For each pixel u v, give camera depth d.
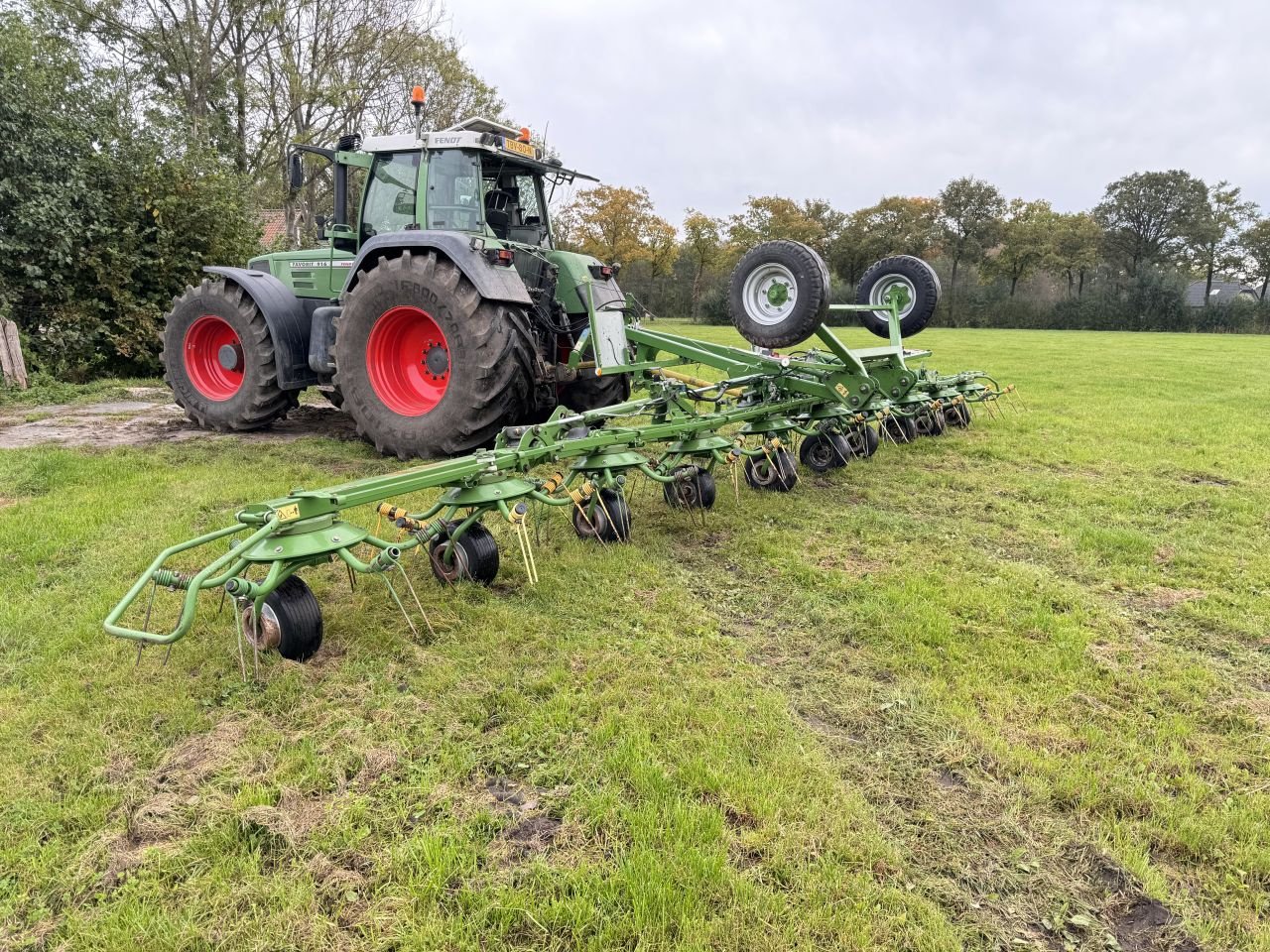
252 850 1.98
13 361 9.52
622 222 41.62
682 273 49.88
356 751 2.38
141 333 10.97
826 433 6.13
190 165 11.74
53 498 4.91
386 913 1.79
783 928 1.76
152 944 1.70
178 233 11.48
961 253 55.66
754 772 2.31
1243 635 3.37
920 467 6.40
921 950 1.73
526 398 6.09
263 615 2.87
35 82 10.09
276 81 21.55
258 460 6.11
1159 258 57.03
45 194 10.09
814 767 2.35
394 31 22.81
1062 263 52.62
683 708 2.64
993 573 4.03
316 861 1.94
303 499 2.82
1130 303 47.16
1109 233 57.31
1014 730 2.60
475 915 1.78
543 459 3.89
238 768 2.30
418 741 2.46
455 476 3.42
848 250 53.19
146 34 19.55
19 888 1.87
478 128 6.90
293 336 7.08
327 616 3.30
